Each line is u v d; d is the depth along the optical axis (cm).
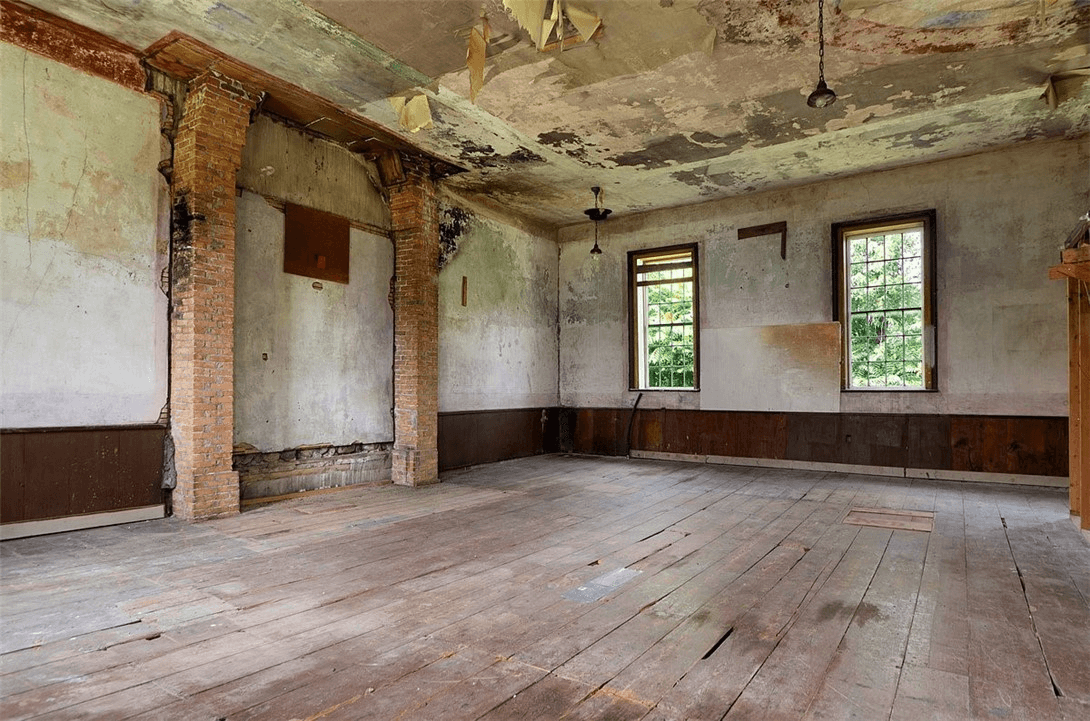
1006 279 691
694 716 212
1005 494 631
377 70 507
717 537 462
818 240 805
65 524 452
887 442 756
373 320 704
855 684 236
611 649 266
